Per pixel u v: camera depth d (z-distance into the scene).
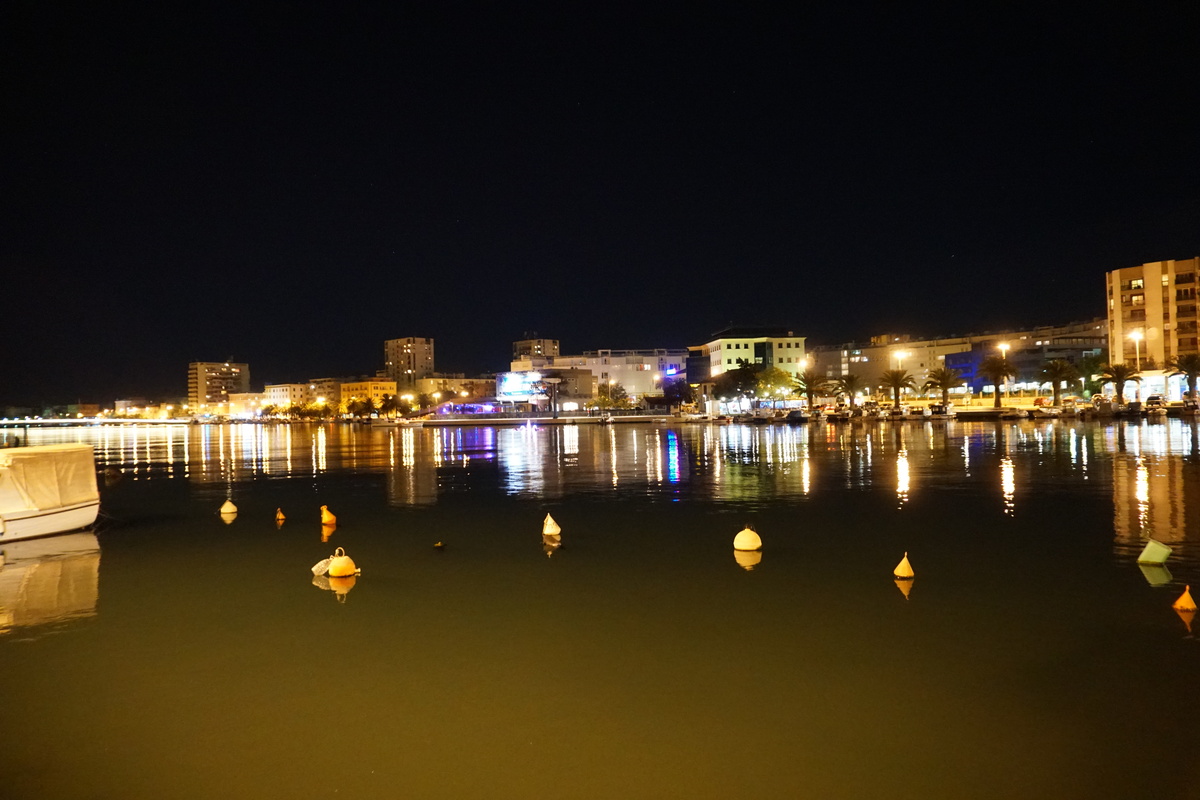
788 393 136.12
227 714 8.14
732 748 7.20
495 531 19.44
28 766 7.07
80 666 9.67
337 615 11.79
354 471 40.34
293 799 6.42
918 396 153.50
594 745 7.30
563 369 189.38
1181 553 14.80
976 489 25.28
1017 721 7.65
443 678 9.05
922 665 9.17
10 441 111.69
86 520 20.70
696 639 10.30
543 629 10.88
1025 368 147.25
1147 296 107.94
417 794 6.46
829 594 12.46
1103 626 10.48
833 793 6.39
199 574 14.95
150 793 6.56
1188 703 7.99
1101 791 6.39
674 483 29.72
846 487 26.94
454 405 191.75
